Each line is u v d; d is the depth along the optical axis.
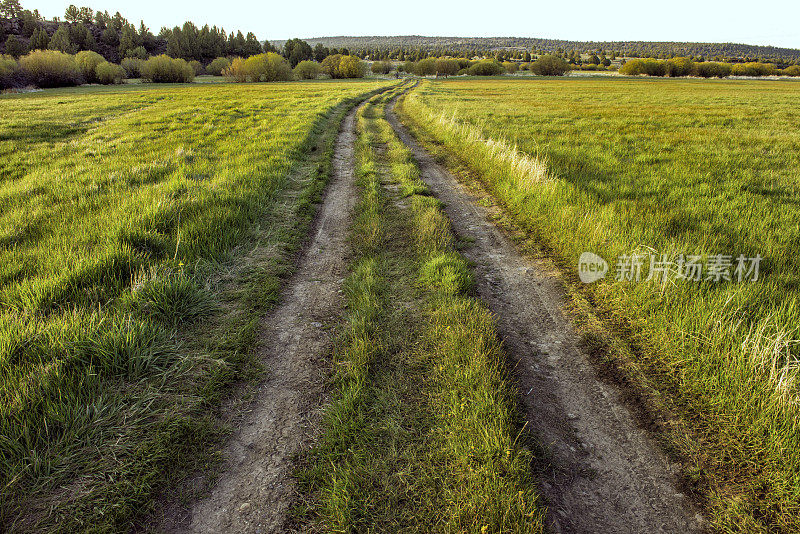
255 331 4.15
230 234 6.08
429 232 6.41
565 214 6.73
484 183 10.16
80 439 2.73
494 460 2.62
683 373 3.47
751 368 3.12
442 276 5.08
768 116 22.09
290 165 10.83
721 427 3.01
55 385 2.96
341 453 2.79
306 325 4.31
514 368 3.69
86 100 32.75
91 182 8.59
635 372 3.63
